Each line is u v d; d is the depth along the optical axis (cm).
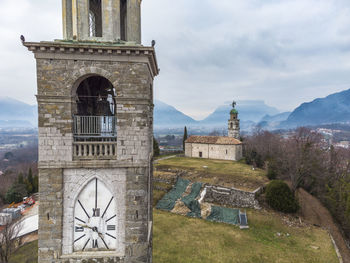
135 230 1284
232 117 8288
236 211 3678
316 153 4556
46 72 1210
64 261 1233
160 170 5372
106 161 1258
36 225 3306
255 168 5756
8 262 2303
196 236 3077
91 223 1281
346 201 3700
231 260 2561
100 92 1772
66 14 1270
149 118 1397
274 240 3044
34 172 7200
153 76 1661
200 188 4362
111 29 1287
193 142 7619
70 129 1238
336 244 3153
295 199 3847
